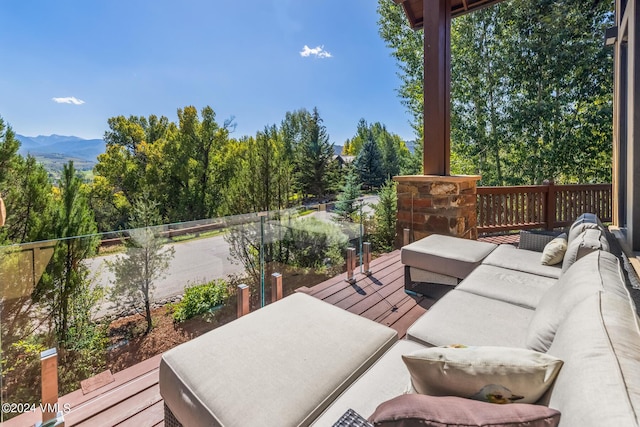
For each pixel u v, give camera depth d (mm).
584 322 901
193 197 16578
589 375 674
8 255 1944
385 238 4547
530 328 1314
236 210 11836
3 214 1188
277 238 3260
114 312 2367
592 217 2520
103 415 1453
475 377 834
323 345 1302
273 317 1527
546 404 775
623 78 4172
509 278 2113
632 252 2754
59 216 6875
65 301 2137
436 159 3928
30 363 1899
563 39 8133
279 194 12250
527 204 5195
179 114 16766
